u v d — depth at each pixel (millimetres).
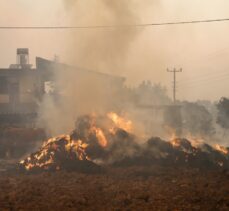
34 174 20906
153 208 13227
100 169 21031
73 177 19375
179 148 24141
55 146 23203
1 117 35844
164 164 22984
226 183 17375
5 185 17344
